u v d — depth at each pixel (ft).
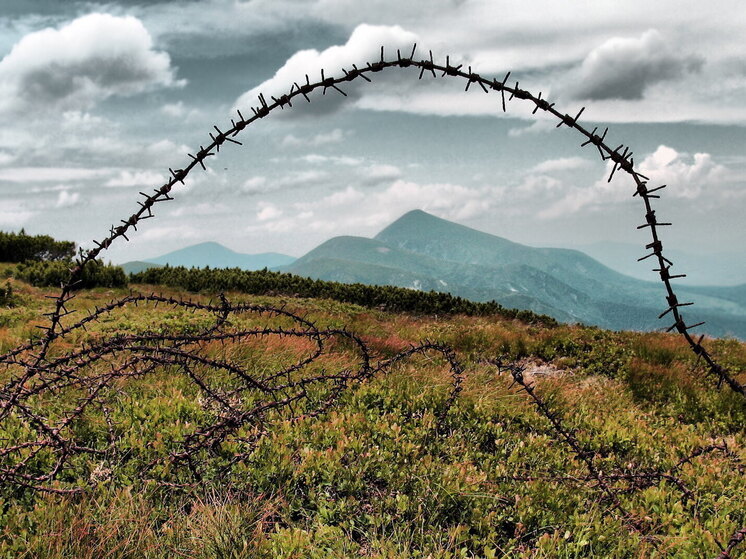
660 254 11.40
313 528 14.79
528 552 13.87
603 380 42.04
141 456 17.63
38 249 100.42
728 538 14.85
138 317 44.27
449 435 23.03
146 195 14.08
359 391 25.89
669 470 20.39
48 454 16.84
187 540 13.37
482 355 49.34
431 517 15.31
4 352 33.47
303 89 13.73
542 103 12.21
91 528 13.20
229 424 18.45
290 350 34.91
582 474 19.30
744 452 23.61
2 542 12.62
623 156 11.47
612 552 14.21
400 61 13.26
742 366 44.32
